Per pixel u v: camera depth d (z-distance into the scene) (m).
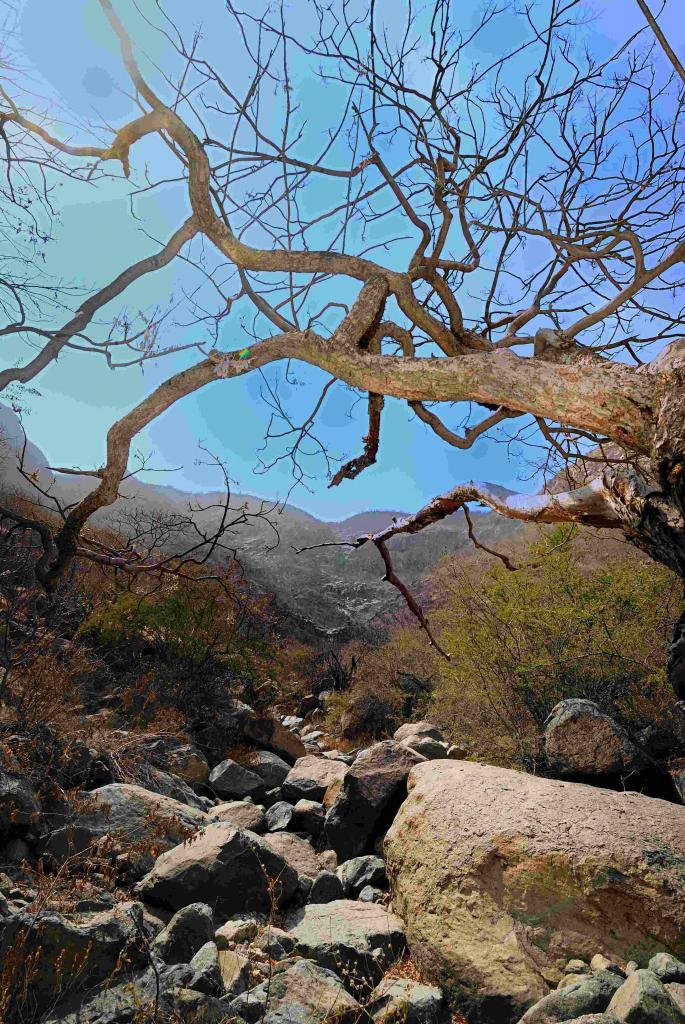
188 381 2.96
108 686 9.00
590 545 8.86
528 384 2.41
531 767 7.56
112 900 4.61
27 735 5.76
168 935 4.23
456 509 3.77
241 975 3.98
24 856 4.84
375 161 3.33
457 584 9.77
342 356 2.65
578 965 4.04
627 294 3.19
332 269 3.00
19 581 6.98
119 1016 3.32
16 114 2.92
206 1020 3.36
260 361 2.80
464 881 4.57
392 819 6.62
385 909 5.19
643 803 4.84
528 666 7.73
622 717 7.20
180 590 10.18
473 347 3.44
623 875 4.24
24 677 6.43
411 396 2.60
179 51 3.21
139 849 5.05
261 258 2.98
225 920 4.94
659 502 2.61
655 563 7.68
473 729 9.12
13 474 11.62
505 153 3.44
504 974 4.12
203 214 2.90
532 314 3.58
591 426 2.38
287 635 19.73
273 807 7.69
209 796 8.09
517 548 10.72
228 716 10.10
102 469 3.23
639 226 3.79
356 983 4.31
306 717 15.02
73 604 9.56
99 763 6.38
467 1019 4.10
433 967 4.36
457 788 5.26
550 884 4.36
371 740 12.71
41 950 3.51
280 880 5.21
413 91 3.52
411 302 3.05
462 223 3.64
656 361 2.32
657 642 7.35
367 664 15.15
